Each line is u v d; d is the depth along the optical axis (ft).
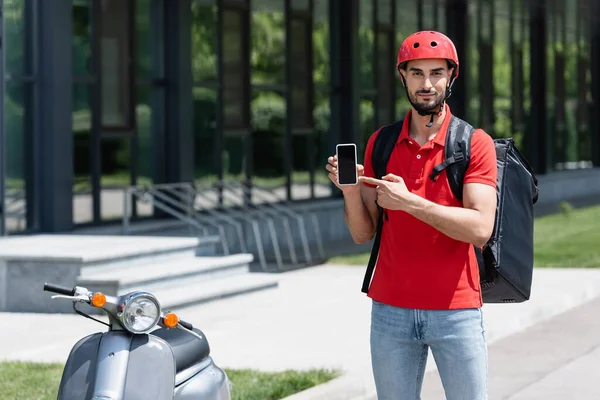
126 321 19.51
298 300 51.31
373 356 19.21
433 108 18.39
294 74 79.92
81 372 19.79
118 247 50.37
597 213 105.40
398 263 18.66
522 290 19.34
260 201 74.79
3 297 48.01
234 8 72.59
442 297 18.44
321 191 83.46
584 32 142.00
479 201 18.22
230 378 34.01
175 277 50.11
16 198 56.18
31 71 57.00
